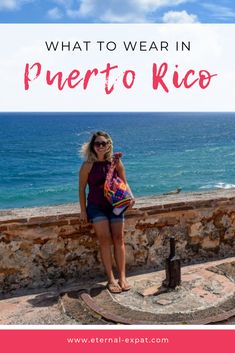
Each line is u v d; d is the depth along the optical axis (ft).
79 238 16.74
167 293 15.33
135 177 158.92
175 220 18.22
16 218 15.75
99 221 15.65
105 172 15.81
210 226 18.90
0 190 143.33
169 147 254.68
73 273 16.75
